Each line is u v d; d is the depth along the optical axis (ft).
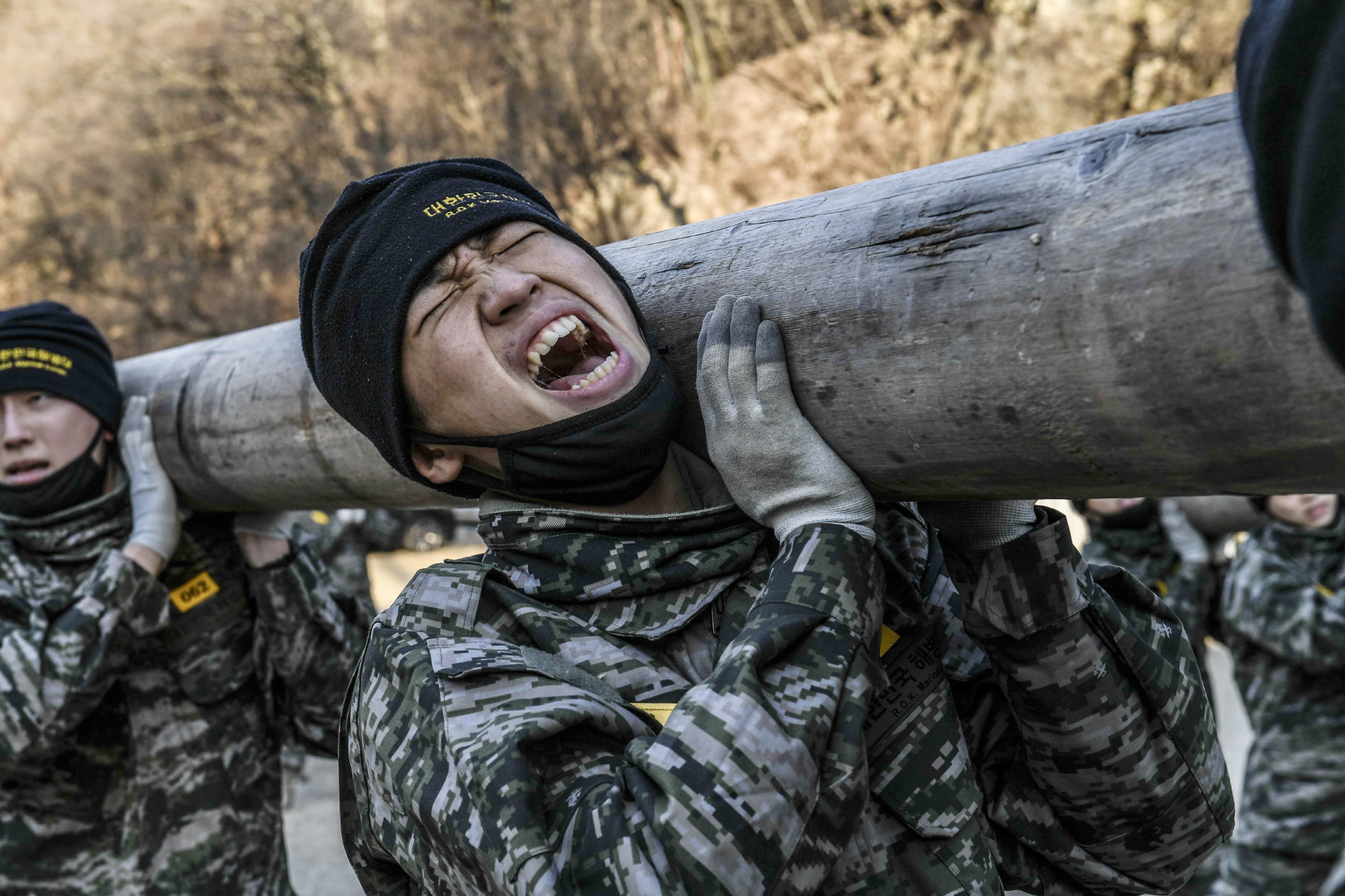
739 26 45.24
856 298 3.00
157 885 6.87
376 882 3.75
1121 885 3.75
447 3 51.52
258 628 7.45
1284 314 2.21
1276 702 11.05
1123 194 2.50
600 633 3.26
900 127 43.39
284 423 5.61
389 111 55.67
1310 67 1.54
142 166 58.44
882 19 42.37
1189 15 34.27
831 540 3.10
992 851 3.56
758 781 2.74
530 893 2.70
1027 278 2.63
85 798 6.83
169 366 6.88
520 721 2.95
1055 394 2.62
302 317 3.72
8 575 6.89
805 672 2.94
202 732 7.13
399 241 3.35
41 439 6.72
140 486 6.80
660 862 2.70
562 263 3.42
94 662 6.46
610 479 3.36
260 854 7.29
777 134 46.26
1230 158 2.35
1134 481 2.70
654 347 3.57
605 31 48.65
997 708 3.79
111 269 60.23
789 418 3.18
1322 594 10.71
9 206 58.80
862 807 2.93
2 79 57.47
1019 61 38.52
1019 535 3.33
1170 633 3.81
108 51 57.26
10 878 6.66
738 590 3.35
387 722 3.24
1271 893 10.93
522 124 52.60
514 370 3.32
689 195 49.42
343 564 15.88
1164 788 3.50
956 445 2.90
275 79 56.80
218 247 60.34
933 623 3.71
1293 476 2.44
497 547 3.54
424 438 3.49
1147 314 2.41
